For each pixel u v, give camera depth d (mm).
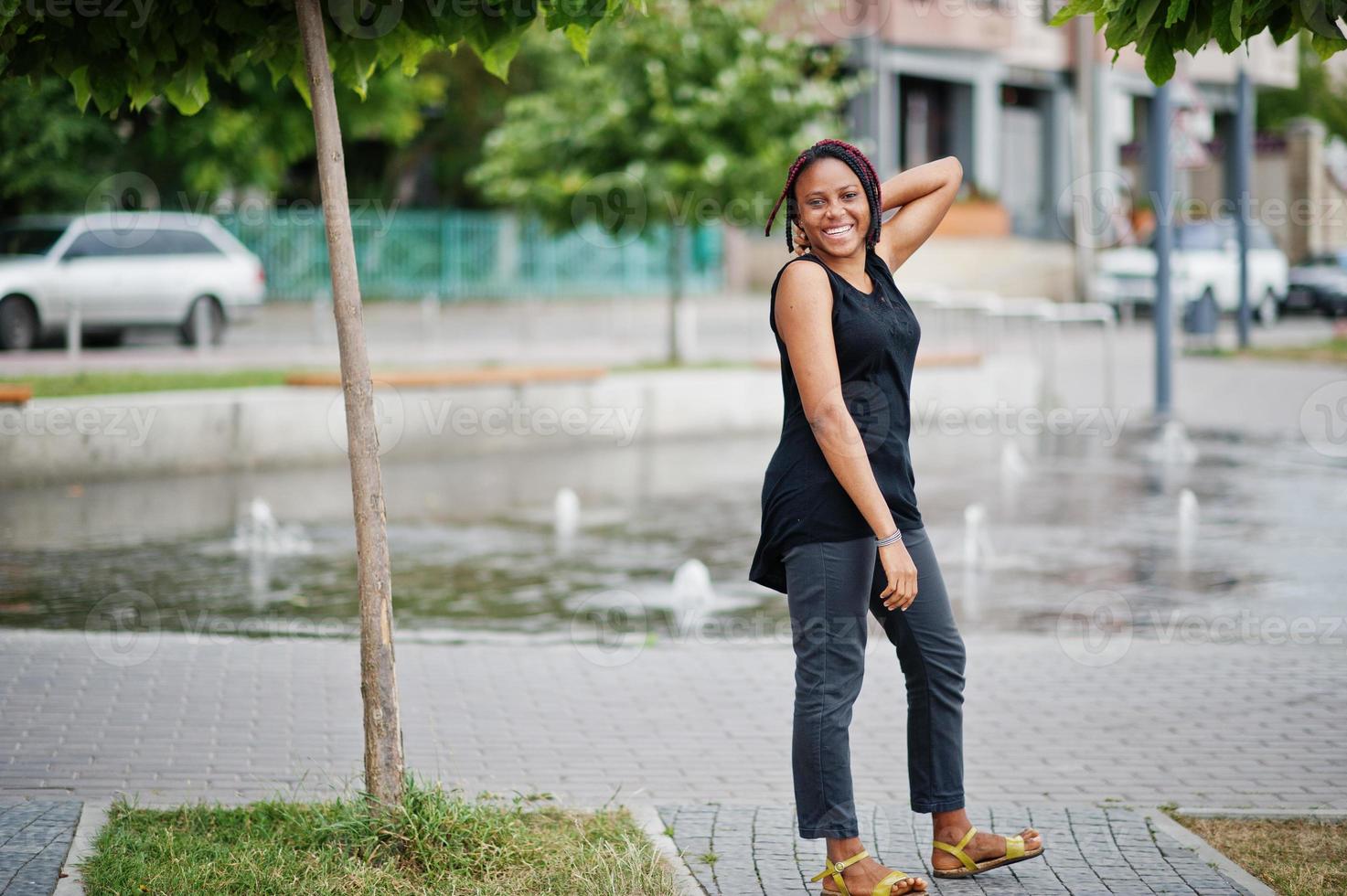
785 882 4797
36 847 4918
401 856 4844
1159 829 5301
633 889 4633
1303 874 4883
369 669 4949
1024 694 7199
